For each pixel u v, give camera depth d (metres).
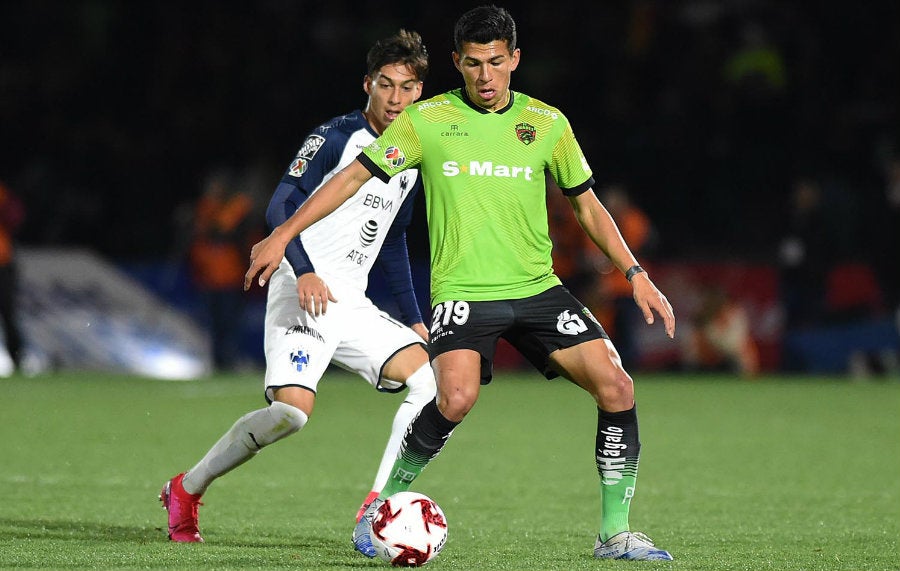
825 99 77.44
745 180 75.62
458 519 22.67
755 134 76.81
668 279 63.47
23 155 76.75
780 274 64.00
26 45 80.12
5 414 40.47
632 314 62.78
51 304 60.78
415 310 23.00
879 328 63.28
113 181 75.75
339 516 22.80
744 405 46.84
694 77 77.75
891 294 67.94
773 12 78.75
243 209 60.34
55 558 17.48
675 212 75.12
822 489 26.89
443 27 76.88
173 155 76.81
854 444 35.41
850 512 23.67
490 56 17.67
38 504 23.47
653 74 78.69
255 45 79.81
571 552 18.89
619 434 18.28
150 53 80.50
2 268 56.00
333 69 78.94
